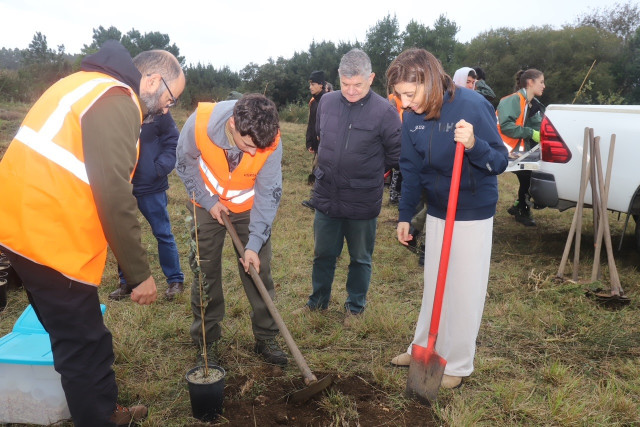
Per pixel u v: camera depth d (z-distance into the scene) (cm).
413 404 271
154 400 278
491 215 274
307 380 259
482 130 255
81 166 192
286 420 256
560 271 453
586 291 421
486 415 265
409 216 299
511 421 259
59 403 248
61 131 189
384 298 434
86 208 194
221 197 296
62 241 193
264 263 306
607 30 3516
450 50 3722
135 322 362
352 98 341
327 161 355
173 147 411
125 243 200
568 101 3064
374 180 357
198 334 312
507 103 585
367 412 264
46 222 189
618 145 455
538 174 511
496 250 562
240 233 312
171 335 354
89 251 200
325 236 372
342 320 387
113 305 400
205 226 300
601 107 468
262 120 238
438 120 262
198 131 274
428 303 296
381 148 354
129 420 249
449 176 269
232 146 273
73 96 192
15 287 427
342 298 424
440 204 279
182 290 427
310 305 396
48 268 197
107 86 195
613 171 459
